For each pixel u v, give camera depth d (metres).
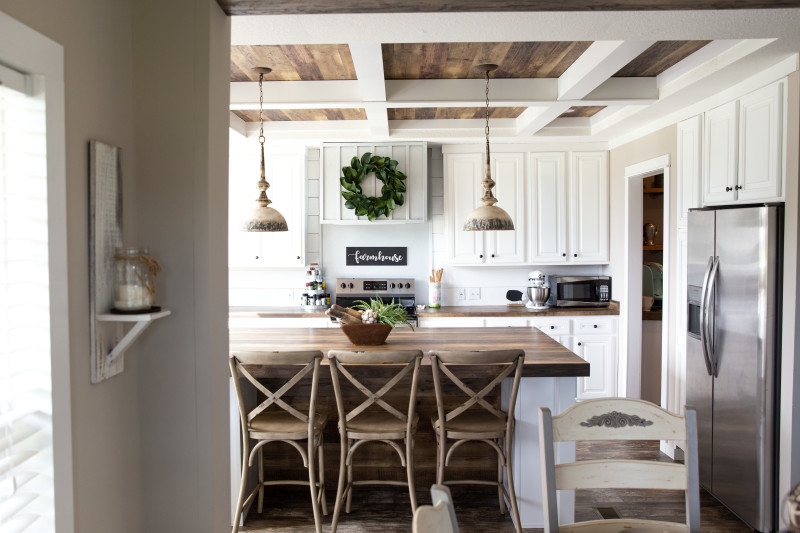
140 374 1.88
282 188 5.29
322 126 4.96
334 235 5.61
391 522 2.95
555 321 5.11
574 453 2.81
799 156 2.67
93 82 1.62
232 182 5.30
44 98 1.37
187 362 1.87
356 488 3.34
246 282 5.65
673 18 2.25
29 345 1.36
